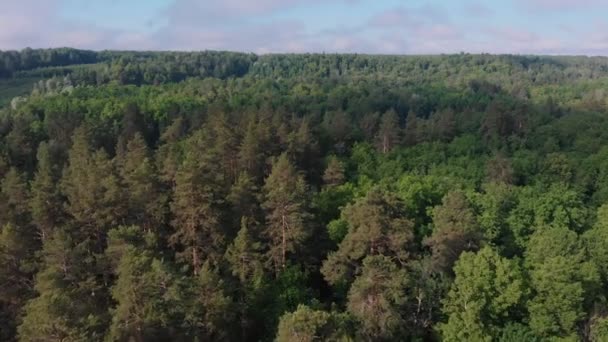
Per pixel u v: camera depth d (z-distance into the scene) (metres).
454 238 50.03
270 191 53.81
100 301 42.69
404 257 47.81
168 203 54.62
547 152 105.50
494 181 81.88
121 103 132.62
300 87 191.00
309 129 91.38
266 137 81.19
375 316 42.44
